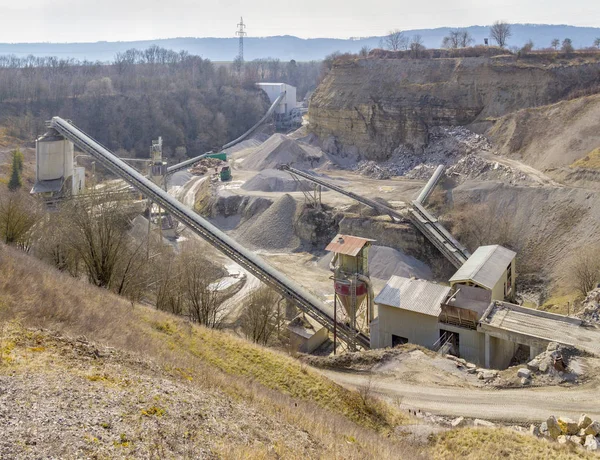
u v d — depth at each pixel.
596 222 67.25
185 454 12.12
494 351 42.22
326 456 15.70
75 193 86.56
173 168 127.12
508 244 74.50
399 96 128.50
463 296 46.97
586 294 53.53
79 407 12.55
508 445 23.52
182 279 50.41
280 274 57.00
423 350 40.72
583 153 85.56
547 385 33.16
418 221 78.38
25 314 18.83
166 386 16.19
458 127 119.06
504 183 83.25
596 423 24.62
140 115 179.38
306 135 152.38
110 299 31.48
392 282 50.09
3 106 161.75
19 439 10.42
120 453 11.14
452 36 170.38
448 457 23.14
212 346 30.16
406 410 30.02
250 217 97.94
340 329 51.34
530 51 125.88
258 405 19.08
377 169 119.62
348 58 152.88
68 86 187.75
